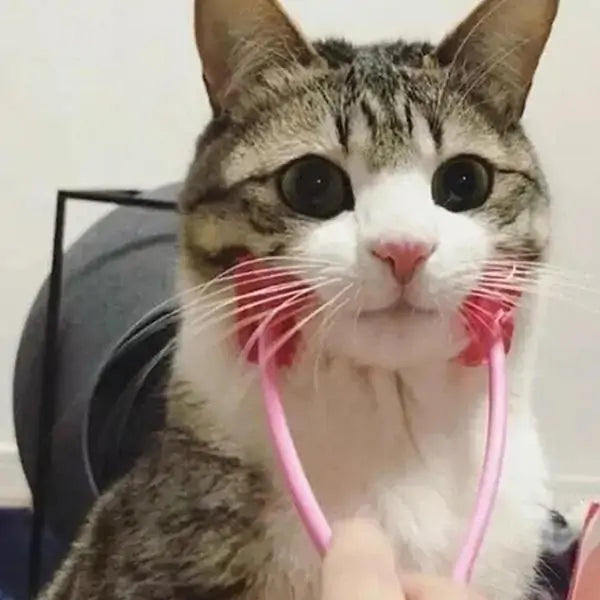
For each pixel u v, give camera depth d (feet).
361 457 0.79
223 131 0.82
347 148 0.76
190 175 0.84
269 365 0.73
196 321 0.81
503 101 0.82
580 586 0.84
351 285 0.73
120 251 1.11
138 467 0.85
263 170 0.78
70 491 1.07
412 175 0.76
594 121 1.75
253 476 0.77
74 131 1.72
